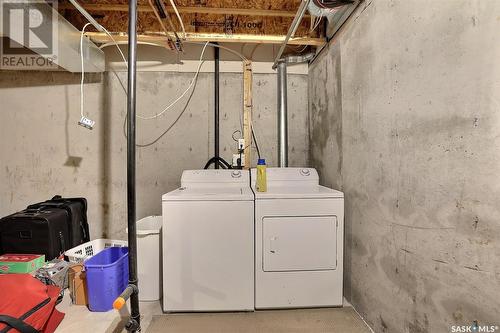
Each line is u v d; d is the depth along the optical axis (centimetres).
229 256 176
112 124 262
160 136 267
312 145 265
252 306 178
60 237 202
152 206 266
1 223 187
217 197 175
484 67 90
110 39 224
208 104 269
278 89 262
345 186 192
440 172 107
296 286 178
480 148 91
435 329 110
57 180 261
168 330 160
